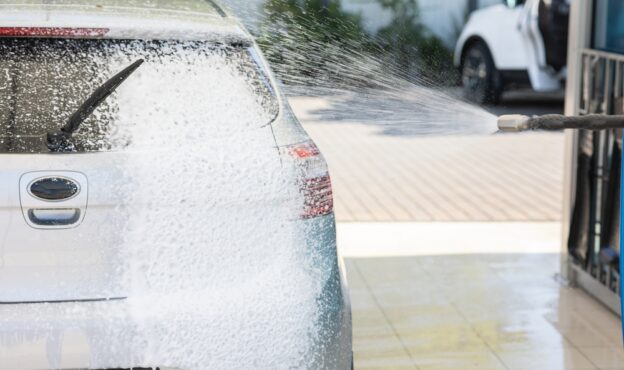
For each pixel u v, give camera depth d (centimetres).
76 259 336
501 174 1221
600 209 678
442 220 973
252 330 345
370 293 719
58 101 353
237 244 347
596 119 372
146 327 337
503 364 576
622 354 593
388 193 1107
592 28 693
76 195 335
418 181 1173
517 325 645
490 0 1579
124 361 337
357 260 813
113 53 361
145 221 340
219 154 350
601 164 676
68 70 357
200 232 344
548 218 985
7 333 331
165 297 340
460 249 850
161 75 361
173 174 343
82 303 336
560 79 1617
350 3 1262
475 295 712
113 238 338
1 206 332
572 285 729
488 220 975
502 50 1598
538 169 1254
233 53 376
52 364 335
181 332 339
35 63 356
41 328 332
